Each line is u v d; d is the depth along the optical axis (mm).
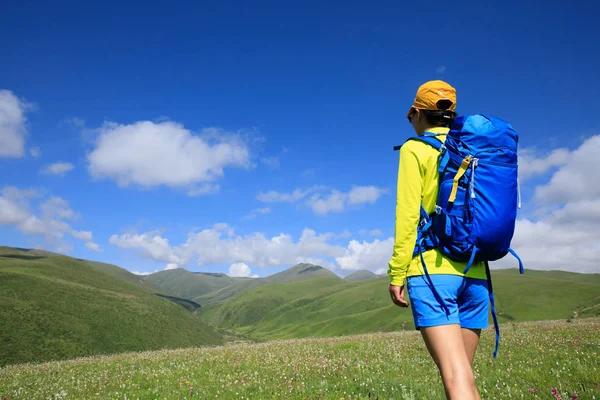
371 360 9852
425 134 3047
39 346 104062
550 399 4926
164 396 7723
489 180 2650
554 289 164250
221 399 7070
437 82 3244
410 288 2859
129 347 123500
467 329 2951
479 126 2781
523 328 18250
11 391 9859
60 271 192250
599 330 12727
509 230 2615
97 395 8367
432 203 2846
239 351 15961
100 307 142000
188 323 174250
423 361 9117
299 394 6703
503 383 5977
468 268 2596
